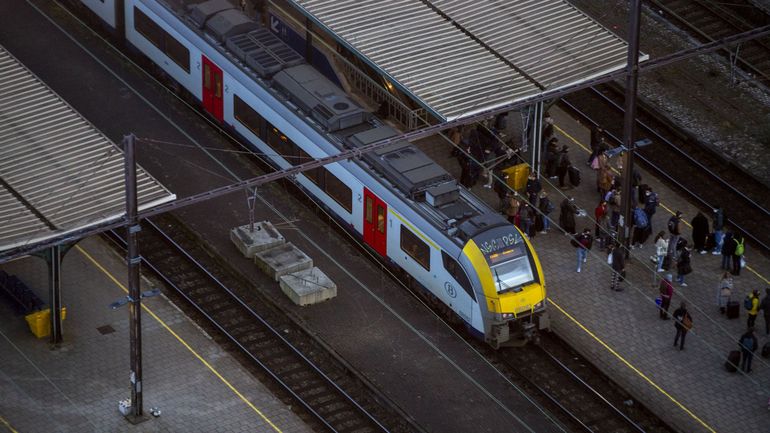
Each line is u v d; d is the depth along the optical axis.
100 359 91.00
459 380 91.44
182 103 115.19
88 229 81.12
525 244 93.38
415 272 96.75
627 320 96.50
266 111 106.00
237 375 90.50
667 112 116.12
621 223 100.00
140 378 85.62
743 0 125.44
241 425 86.69
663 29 124.06
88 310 94.69
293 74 105.44
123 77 117.19
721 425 88.88
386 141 86.88
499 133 107.94
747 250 103.88
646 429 89.00
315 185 103.75
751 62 121.38
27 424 85.94
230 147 110.94
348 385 91.19
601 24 119.94
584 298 98.06
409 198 96.19
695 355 93.88
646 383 91.69
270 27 118.19
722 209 104.69
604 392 91.44
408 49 106.00
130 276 82.75
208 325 95.38
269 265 98.44
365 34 107.19
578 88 95.75
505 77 104.06
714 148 113.06
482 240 92.31
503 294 91.81
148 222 103.50
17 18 122.50
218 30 110.00
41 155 95.56
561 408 89.56
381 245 99.19
